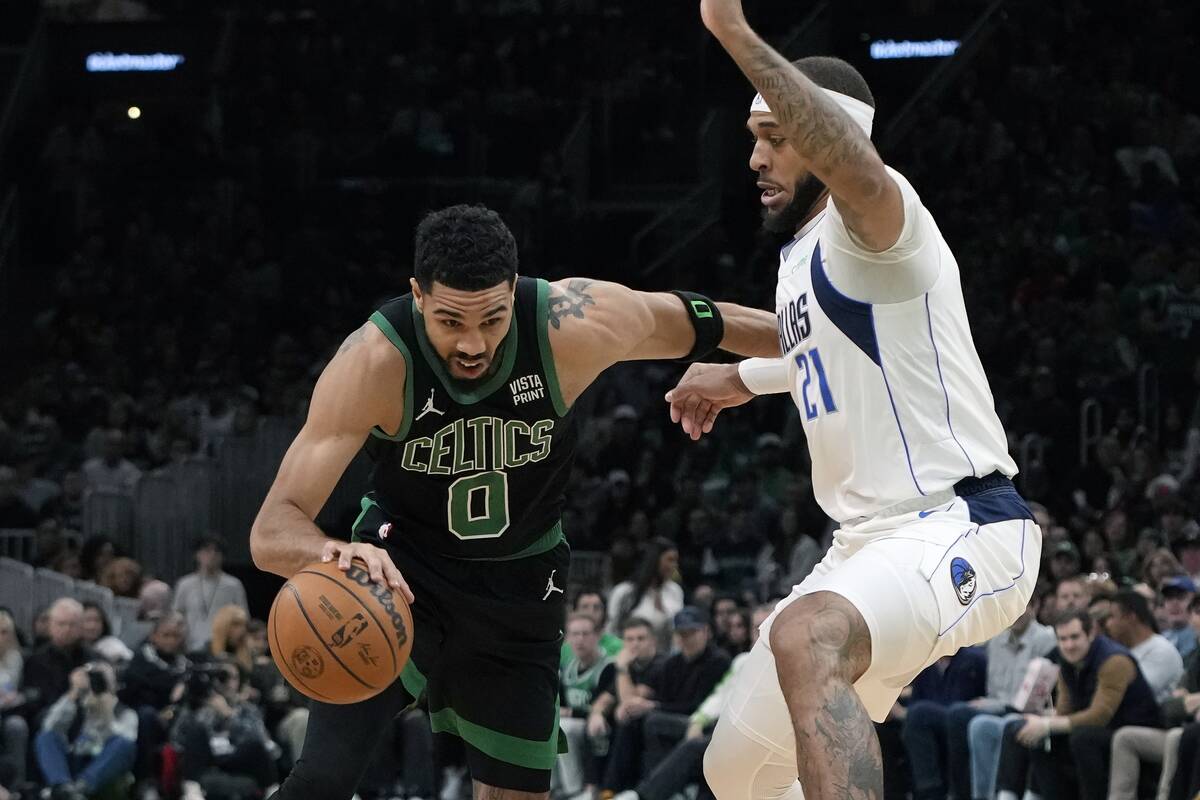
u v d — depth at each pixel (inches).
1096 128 833.5
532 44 978.7
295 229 903.1
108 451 708.0
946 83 928.9
